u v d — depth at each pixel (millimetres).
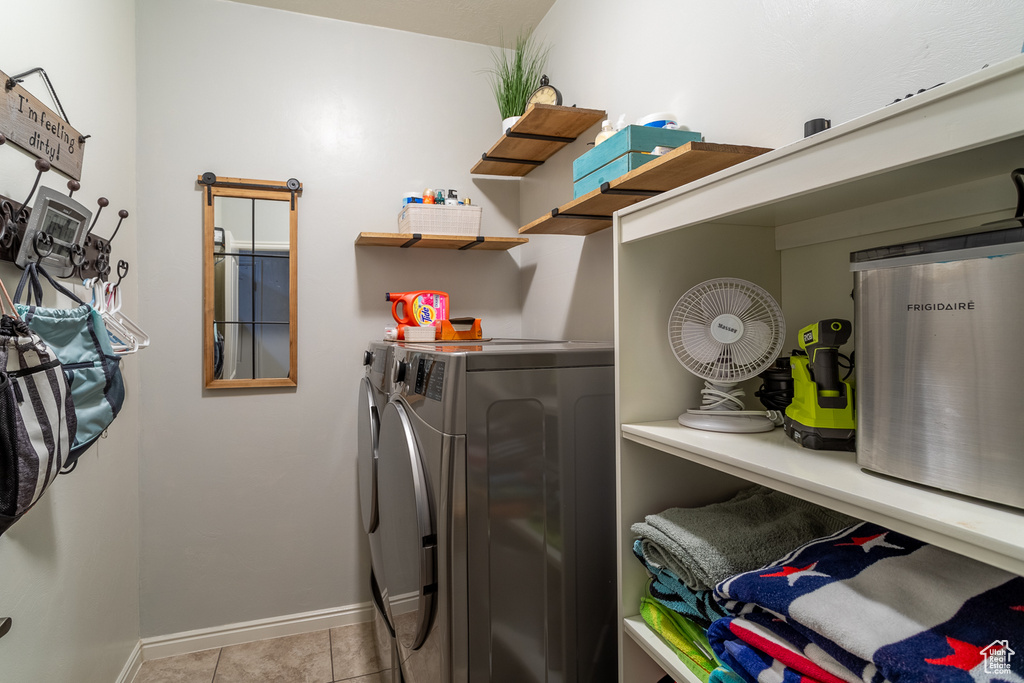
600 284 1841
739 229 1146
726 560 835
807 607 620
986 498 517
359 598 2279
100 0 1622
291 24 2188
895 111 537
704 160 1086
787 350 1149
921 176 715
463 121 2426
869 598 617
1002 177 717
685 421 1017
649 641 956
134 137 1963
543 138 1983
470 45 2443
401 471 1281
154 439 2025
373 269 2295
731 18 1254
